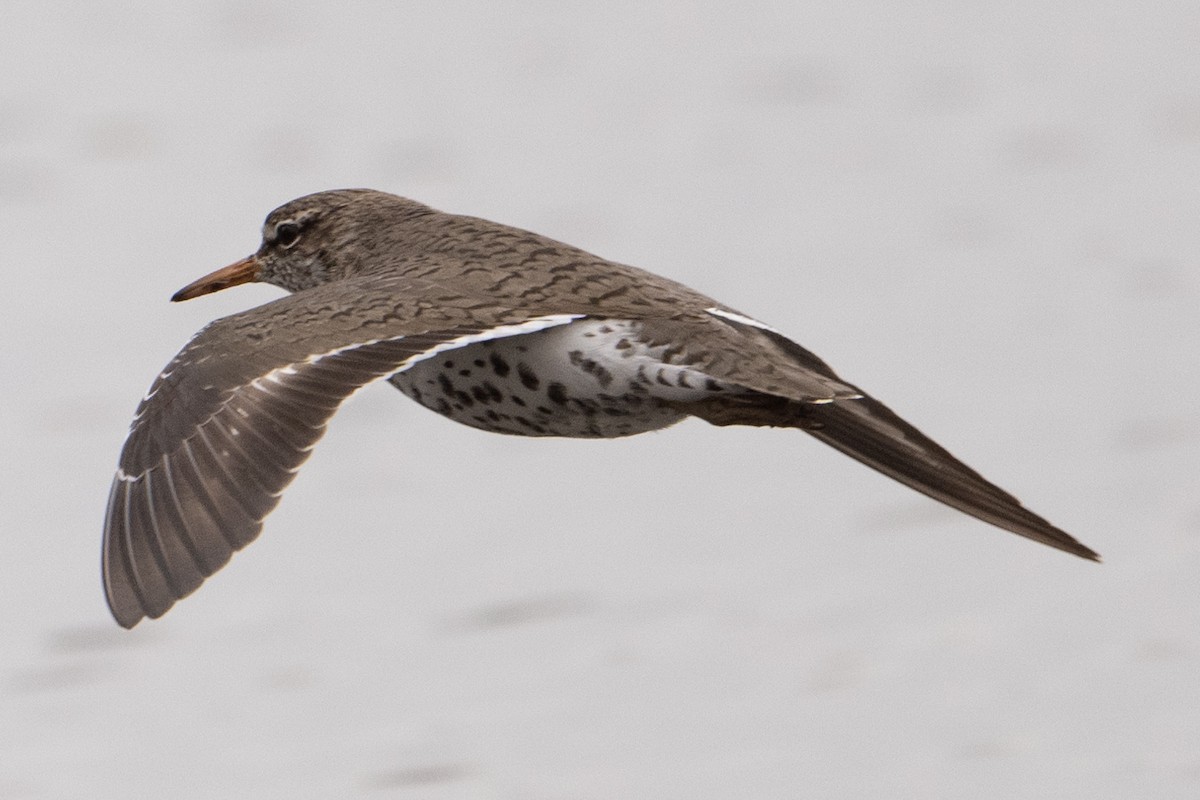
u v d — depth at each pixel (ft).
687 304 33.47
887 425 32.58
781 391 31.91
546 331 32.60
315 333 31.40
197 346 31.63
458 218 36.63
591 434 33.73
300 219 38.88
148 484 30.01
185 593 28.53
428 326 31.60
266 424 30.17
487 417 33.81
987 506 31.91
